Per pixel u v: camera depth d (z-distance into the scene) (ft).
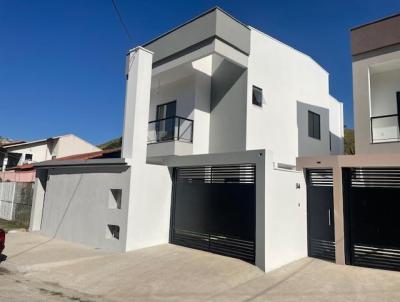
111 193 33.68
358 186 27.91
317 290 21.27
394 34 32.63
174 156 34.78
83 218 36.06
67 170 39.83
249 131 39.81
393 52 32.55
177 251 30.73
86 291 21.20
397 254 25.57
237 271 24.84
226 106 42.39
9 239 38.27
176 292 20.93
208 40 37.78
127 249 30.83
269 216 26.17
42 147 116.16
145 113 33.68
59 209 39.75
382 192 26.63
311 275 24.43
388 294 20.48
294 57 49.65
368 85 33.68
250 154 27.91
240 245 28.43
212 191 31.32
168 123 46.03
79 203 36.99
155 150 42.45
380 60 33.27
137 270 25.29
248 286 22.11
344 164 28.30
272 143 43.32
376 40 33.73
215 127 43.27
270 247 25.90
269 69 44.21
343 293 20.71
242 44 40.29
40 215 44.62
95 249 32.58
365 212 27.17
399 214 25.75
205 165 31.71
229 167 30.50
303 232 30.22
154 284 22.30
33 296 19.66
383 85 37.58
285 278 23.76
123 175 32.48
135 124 32.60
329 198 29.81
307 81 52.37
